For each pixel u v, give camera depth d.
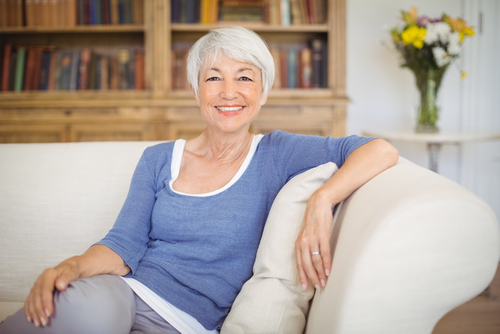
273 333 0.95
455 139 2.44
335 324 0.82
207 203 1.16
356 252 0.82
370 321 0.81
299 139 1.21
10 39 3.27
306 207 0.99
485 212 0.80
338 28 3.06
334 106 3.06
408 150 3.40
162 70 3.10
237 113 1.21
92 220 1.43
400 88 3.37
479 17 3.22
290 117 3.07
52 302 0.88
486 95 3.26
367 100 3.39
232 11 3.13
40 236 1.43
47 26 3.12
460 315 1.96
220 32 1.21
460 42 2.54
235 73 1.21
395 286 0.81
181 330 1.02
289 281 1.00
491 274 0.82
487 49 3.23
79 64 3.19
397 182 0.92
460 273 0.81
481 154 3.30
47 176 1.48
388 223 0.80
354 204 0.98
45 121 3.08
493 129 3.27
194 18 3.13
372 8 3.33
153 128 3.09
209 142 1.27
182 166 1.28
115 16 3.14
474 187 3.32
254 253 1.13
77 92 3.14
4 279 1.41
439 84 2.66
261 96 1.30
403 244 0.80
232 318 0.99
